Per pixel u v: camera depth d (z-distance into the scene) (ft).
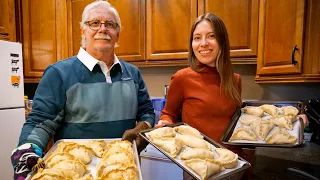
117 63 3.19
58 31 6.55
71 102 2.89
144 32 5.80
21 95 5.52
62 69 2.87
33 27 6.72
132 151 2.31
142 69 6.91
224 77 3.12
